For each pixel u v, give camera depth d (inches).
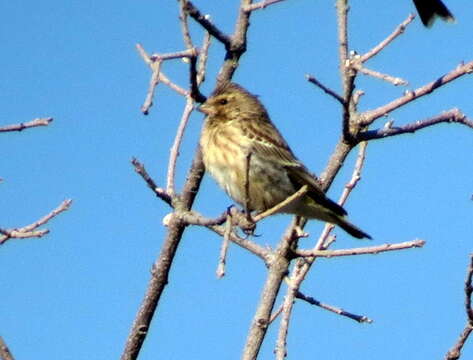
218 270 335.9
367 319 434.6
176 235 436.1
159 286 442.0
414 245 384.2
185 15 393.4
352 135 434.0
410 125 425.4
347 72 396.5
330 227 428.8
